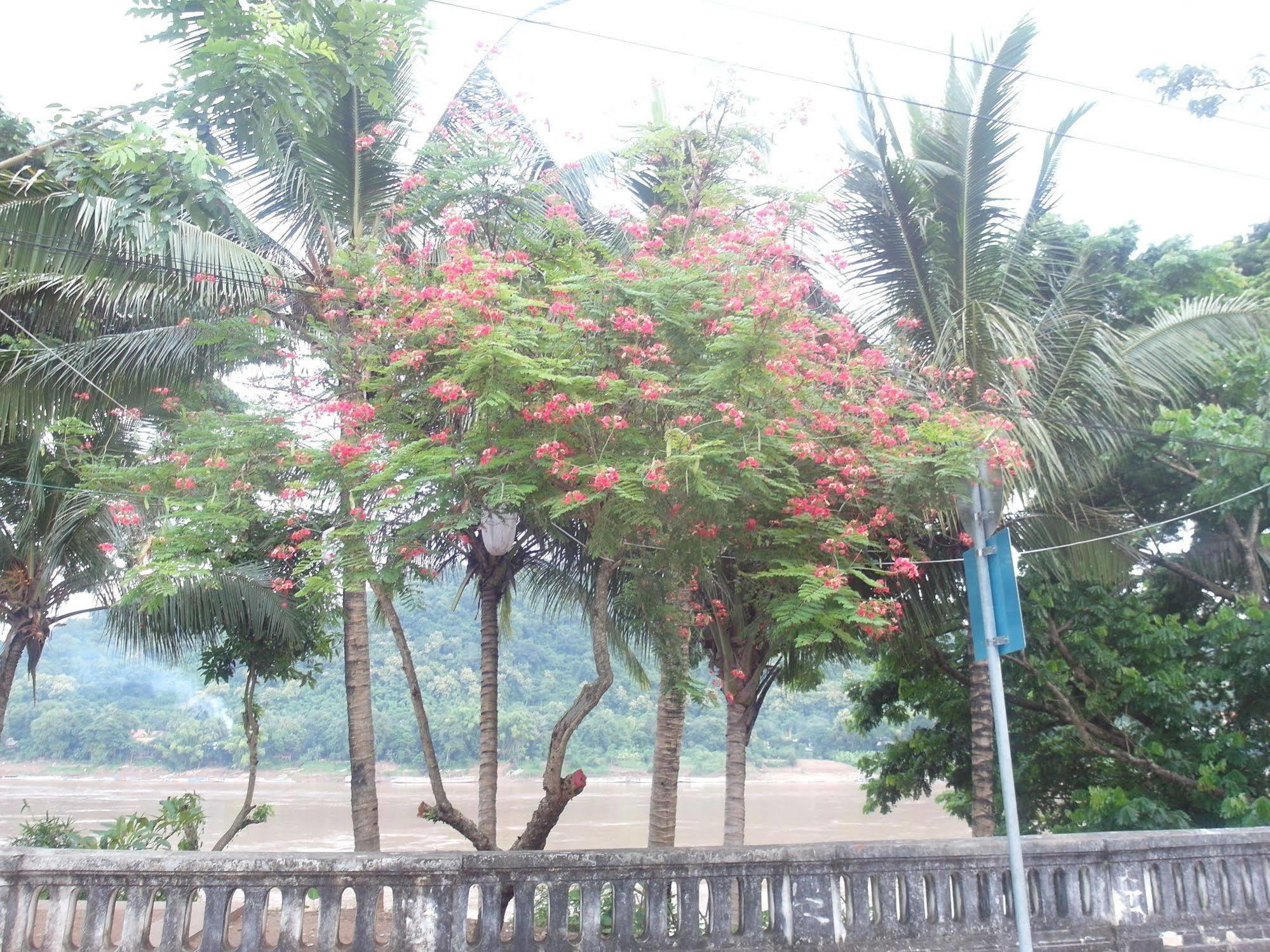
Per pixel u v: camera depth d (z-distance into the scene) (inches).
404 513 268.7
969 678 437.7
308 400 309.7
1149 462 456.8
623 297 263.9
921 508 294.7
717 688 344.8
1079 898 245.3
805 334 277.9
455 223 275.1
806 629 254.1
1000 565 180.4
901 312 396.8
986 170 385.4
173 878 206.2
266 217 383.6
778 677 445.4
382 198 377.7
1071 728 455.2
